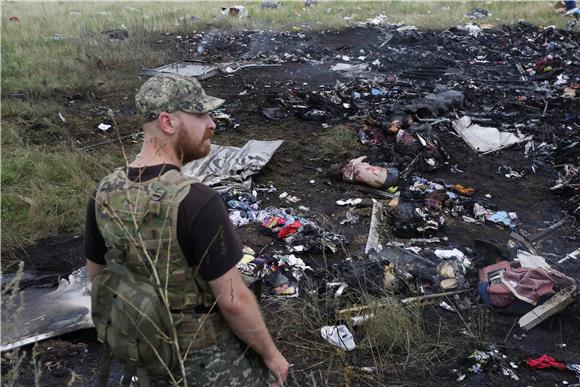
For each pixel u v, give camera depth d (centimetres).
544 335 386
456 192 620
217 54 1318
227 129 815
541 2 1808
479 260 473
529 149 734
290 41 1418
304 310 399
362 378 344
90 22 1564
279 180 650
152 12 1764
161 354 179
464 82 1041
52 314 391
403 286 427
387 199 601
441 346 365
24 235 514
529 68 1134
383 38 1429
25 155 668
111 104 942
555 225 549
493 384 341
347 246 503
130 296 176
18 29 1423
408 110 822
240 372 193
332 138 755
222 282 177
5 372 342
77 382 339
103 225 183
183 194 173
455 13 1700
